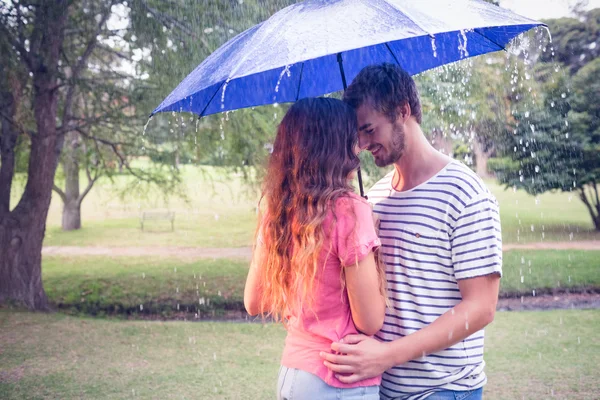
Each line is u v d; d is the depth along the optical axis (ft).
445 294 5.63
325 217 5.08
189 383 19.07
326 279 5.22
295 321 5.44
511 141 47.75
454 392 5.58
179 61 30.68
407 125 5.77
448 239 5.57
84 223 80.02
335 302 5.28
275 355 22.91
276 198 5.42
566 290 36.73
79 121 35.01
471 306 5.35
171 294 39.75
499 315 29.78
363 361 5.17
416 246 5.68
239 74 4.99
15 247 33.73
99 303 37.70
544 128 48.65
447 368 5.57
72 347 24.03
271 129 33.99
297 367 5.30
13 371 20.49
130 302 37.86
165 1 30.48
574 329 26.17
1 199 34.17
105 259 53.88
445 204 5.57
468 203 5.46
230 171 39.29
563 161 50.70
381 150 5.82
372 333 5.33
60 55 33.27
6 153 34.19
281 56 4.99
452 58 7.22
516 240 53.72
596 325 26.81
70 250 59.57
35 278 34.19
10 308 32.71
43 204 34.32
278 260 5.37
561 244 51.01
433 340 5.33
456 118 34.06
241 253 57.57
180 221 81.82
